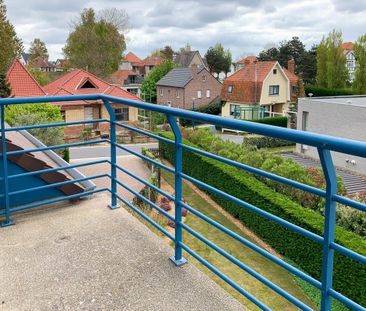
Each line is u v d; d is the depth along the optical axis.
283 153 19.86
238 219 10.03
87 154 18.09
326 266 1.63
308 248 7.27
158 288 2.46
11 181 3.45
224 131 27.67
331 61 39.59
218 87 39.62
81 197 3.81
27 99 2.97
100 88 26.59
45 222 3.32
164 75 44.28
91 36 42.78
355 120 16.69
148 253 2.85
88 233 3.14
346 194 10.86
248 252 7.67
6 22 31.98
